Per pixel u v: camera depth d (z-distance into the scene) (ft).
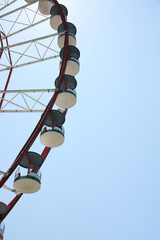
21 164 49.29
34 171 49.01
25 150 46.93
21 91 51.78
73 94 57.93
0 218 47.62
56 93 53.36
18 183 47.24
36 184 47.47
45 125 55.11
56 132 52.19
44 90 53.16
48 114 51.52
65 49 58.80
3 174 44.68
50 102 52.47
